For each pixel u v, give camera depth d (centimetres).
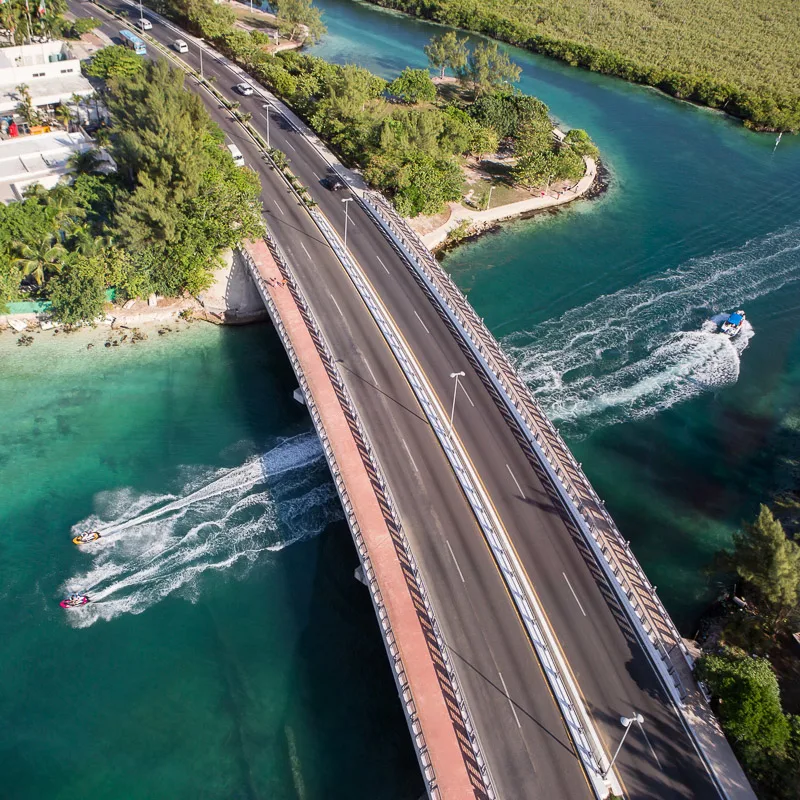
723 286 12094
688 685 6084
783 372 10481
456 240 12656
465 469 7588
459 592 6544
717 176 15775
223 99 14812
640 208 14250
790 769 5384
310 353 8806
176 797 5878
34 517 7775
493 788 5275
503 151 15525
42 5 15262
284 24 19788
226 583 7356
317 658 6819
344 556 7669
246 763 6094
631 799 5328
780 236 13662
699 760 5597
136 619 7000
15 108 12925
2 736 6144
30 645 6744
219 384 9600
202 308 10525
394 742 6275
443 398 8388
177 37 17762
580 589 6619
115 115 11269
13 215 9694
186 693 6506
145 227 9875
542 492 7438
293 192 11950
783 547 6456
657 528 8200
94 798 5828
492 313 11150
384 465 7594
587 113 18412
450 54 18175
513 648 6172
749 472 8950
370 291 9919
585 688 5947
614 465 8900
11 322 9969
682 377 10206
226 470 8469
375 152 12675
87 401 9156
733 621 6912
